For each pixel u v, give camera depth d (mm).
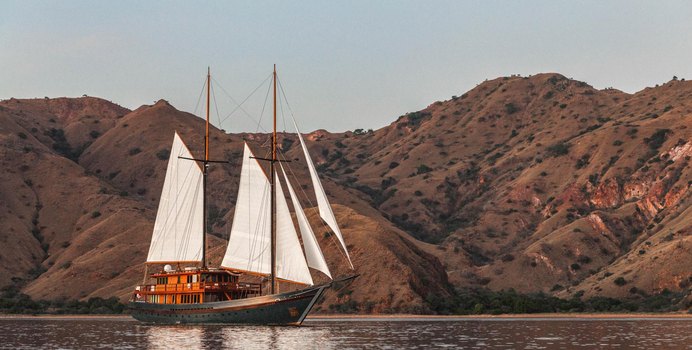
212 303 132875
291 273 128625
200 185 143375
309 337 110875
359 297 193250
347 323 151125
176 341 105688
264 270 132125
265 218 133125
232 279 137375
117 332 125188
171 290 139000
